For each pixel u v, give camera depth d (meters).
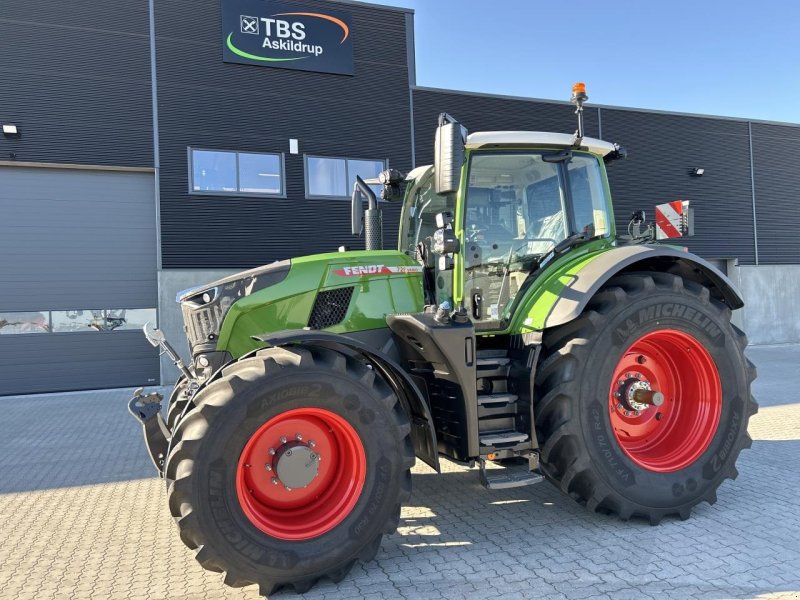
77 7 10.74
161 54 11.20
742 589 2.69
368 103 12.73
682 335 3.64
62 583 3.00
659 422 3.90
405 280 3.79
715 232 16.66
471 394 3.24
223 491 2.68
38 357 10.77
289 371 2.81
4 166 10.61
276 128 12.00
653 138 15.80
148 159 11.14
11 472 5.21
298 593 2.79
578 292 3.45
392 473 2.97
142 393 3.76
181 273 11.32
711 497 3.64
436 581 2.85
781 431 5.94
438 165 3.14
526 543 3.28
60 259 10.91
